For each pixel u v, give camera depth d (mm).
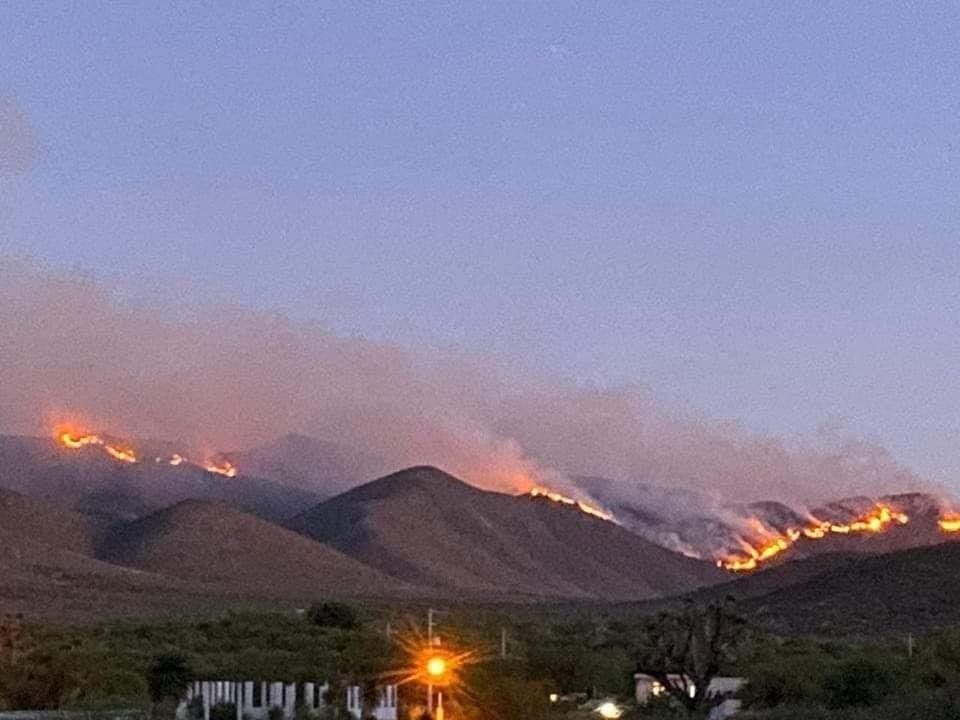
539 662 78125
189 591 181375
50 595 161250
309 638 92250
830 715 51938
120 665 71250
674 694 56000
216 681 65250
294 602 174500
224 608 160125
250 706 59031
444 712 63312
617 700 70000
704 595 180875
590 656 79375
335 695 62719
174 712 58500
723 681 65938
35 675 63500
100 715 56000
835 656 74500
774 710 57000
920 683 61969
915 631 107562
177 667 70625
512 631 104375
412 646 75312
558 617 149125
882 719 50125
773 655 72688
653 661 55438
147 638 93625
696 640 54969
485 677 65750
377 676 66188
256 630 99125
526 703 64625
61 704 61844
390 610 143125
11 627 68688
